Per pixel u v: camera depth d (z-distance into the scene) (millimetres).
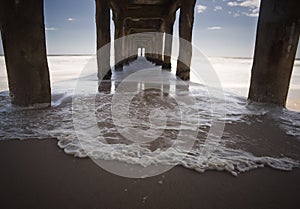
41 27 4125
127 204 1750
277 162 2482
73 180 2039
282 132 3414
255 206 1778
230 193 1927
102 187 1948
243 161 2471
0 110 4102
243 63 28828
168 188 1963
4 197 1800
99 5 7883
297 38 4504
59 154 2516
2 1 3807
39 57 4180
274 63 4676
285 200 1864
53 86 6910
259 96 4965
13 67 4086
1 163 2303
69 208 1693
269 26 4625
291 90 9000
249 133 3342
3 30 3951
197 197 1857
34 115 3885
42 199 1784
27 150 2598
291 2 4328
